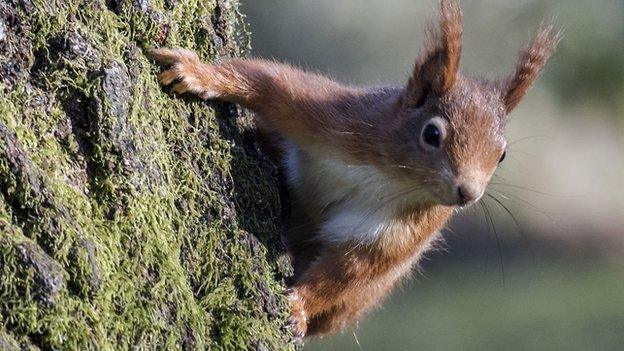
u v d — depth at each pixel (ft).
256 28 87.35
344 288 31.73
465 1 76.28
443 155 30.42
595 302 84.17
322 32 88.53
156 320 22.09
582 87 72.90
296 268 32.63
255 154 28.02
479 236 92.94
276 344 25.22
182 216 24.40
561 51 70.74
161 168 23.71
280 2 87.97
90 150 22.07
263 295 25.50
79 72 22.06
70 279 20.31
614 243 97.45
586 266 93.50
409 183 31.14
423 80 31.50
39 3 21.93
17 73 21.59
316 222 32.58
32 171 20.43
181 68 25.52
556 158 97.50
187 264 24.12
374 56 89.15
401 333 80.12
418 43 88.94
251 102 28.86
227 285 24.75
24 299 19.39
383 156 31.17
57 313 19.63
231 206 25.76
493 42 76.02
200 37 27.61
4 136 20.29
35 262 19.54
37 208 20.29
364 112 31.40
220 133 26.66
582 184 98.99
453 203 30.25
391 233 32.14
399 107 31.63
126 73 22.86
